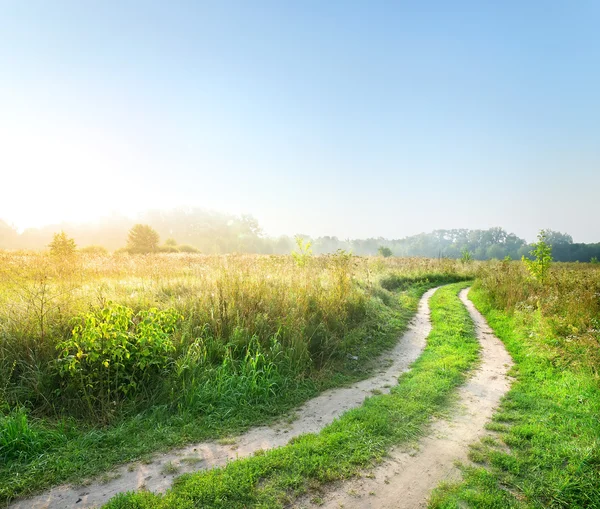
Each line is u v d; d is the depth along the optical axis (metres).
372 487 3.81
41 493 3.78
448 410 5.75
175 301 8.85
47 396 5.54
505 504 3.54
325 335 8.85
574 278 13.74
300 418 5.76
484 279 18.77
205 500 3.49
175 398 5.82
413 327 11.73
